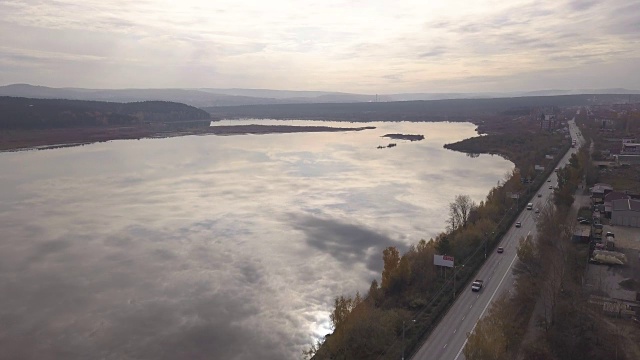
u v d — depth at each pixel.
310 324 84.06
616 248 104.75
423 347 70.00
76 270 105.62
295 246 119.25
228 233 129.38
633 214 120.88
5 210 152.50
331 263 108.69
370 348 69.00
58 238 125.75
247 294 94.50
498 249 106.12
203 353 76.19
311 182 194.12
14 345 77.62
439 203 157.75
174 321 85.00
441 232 125.19
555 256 92.12
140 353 75.88
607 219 127.69
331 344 70.75
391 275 88.94
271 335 80.94
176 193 175.62
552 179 183.88
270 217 143.75
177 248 118.44
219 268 106.50
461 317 78.31
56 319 85.44
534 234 117.31
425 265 94.62
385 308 81.88
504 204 137.25
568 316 71.12
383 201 161.25
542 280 82.56
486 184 186.88
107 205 158.50
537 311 77.62
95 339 79.44
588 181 169.88
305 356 75.25
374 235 126.75
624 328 70.44
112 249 117.88
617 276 89.56
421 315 78.38
